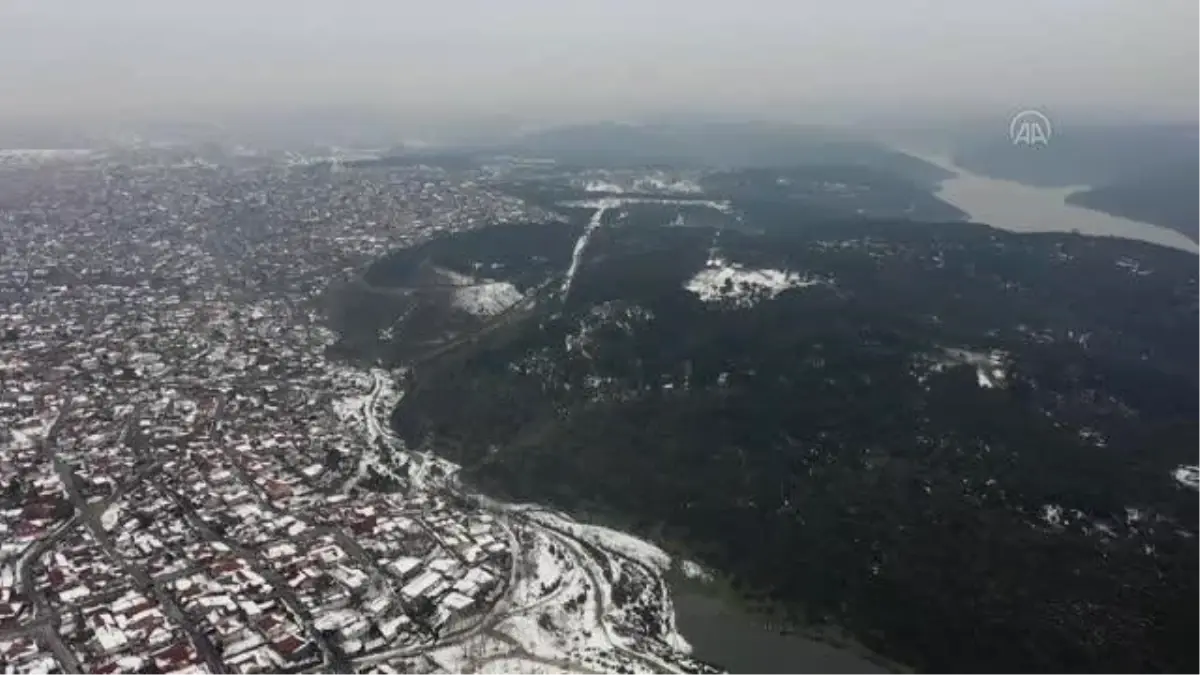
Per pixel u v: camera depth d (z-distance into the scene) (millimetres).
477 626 163625
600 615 170625
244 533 188750
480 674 149875
